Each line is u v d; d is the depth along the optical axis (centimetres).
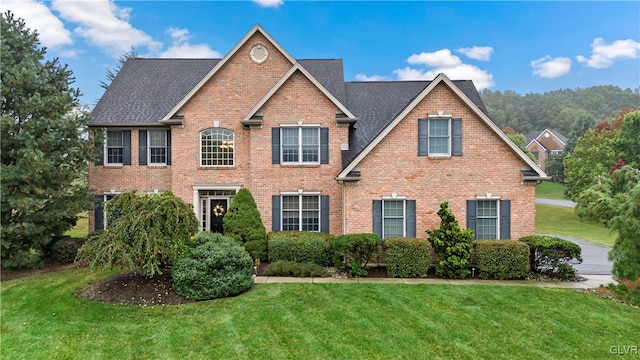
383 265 1338
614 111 10519
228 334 746
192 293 940
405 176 1388
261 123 1553
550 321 816
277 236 1377
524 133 10612
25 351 691
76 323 813
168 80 1916
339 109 1559
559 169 6631
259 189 1560
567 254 1173
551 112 10956
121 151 1712
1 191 1256
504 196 1380
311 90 1562
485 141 1387
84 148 1451
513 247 1169
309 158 1566
